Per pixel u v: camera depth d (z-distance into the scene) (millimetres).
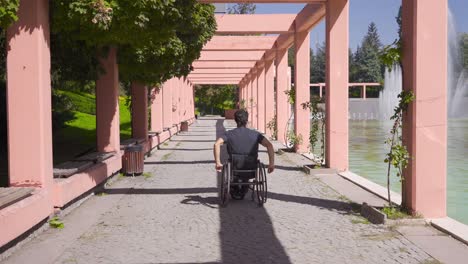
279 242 6445
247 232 6973
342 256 5820
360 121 46500
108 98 12359
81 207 8750
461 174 13594
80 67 10742
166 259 5742
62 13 7258
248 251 6055
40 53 7082
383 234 6793
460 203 9906
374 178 13062
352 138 26234
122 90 39000
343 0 13438
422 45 7402
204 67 31938
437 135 7473
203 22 12078
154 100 22672
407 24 7609
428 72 7422
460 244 6266
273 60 28375
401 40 7703
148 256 5863
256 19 18375
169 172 13344
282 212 8266
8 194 6348
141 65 12633
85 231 7066
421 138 7473
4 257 5762
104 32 8047
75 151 17406
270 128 25750
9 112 7098
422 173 7480
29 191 6586
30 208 6348
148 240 6578
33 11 7008
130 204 9008
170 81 27031
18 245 6195
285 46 23312
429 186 7488
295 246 6258
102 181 10398
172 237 6723
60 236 6797
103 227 7305
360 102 56469
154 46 11812
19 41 7027
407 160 7559
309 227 7230
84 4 7023
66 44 9453
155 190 10500
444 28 7395
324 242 6426
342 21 13438
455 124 35250
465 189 11422
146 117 17922
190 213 8227
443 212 7504
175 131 28844
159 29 8109
